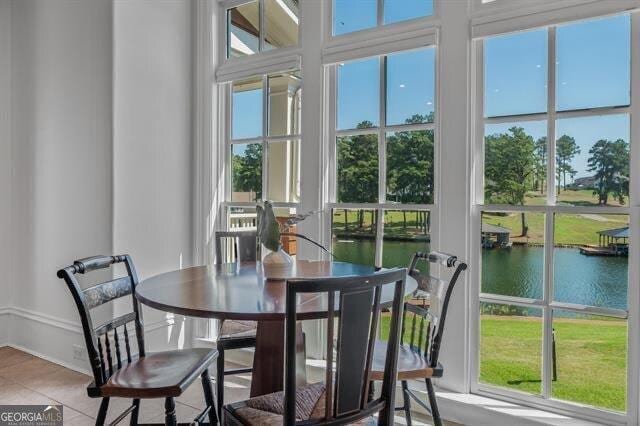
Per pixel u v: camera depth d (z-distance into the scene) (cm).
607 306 195
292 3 286
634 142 188
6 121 333
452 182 225
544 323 209
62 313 298
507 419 205
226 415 136
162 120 300
